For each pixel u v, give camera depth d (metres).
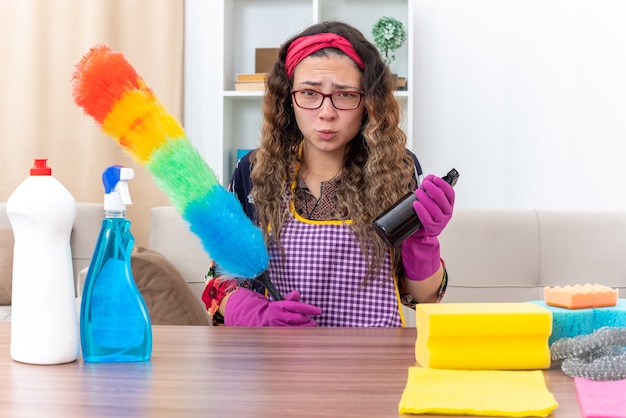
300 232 1.58
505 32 3.32
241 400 0.84
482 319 0.96
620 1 3.25
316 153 1.61
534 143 3.33
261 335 1.22
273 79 1.61
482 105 3.34
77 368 0.99
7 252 2.96
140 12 3.45
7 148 3.52
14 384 0.91
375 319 1.55
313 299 1.56
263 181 1.61
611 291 1.07
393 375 0.95
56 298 1.01
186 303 2.20
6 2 3.49
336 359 1.04
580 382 0.90
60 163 3.51
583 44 3.29
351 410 0.81
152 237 2.65
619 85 3.28
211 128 3.52
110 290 1.03
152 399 0.85
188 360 1.04
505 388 0.87
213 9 3.49
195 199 1.28
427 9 3.35
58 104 3.50
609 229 2.48
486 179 3.36
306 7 3.43
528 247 2.46
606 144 3.29
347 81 1.49
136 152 1.20
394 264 1.57
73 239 2.95
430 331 0.96
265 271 1.39
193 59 3.51
